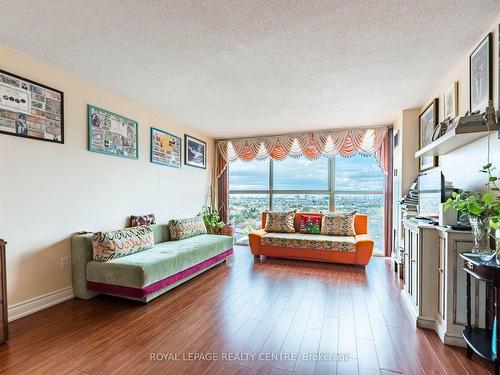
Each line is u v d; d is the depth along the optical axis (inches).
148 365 68.9
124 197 140.8
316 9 70.8
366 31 80.2
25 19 76.1
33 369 67.1
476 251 72.7
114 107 134.1
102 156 128.0
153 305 106.0
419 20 74.8
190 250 133.5
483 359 71.8
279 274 147.3
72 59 99.4
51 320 92.9
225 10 71.5
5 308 78.8
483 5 68.6
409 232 103.6
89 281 111.0
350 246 160.6
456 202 75.2
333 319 94.8
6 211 91.7
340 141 195.0
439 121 118.6
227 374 65.7
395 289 124.3
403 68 103.3
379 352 75.3
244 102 143.1
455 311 79.0
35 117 100.0
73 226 114.2
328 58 96.3
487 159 78.4
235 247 221.1
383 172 188.9
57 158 107.7
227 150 230.1
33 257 99.4
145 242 131.0
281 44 87.8
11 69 92.9
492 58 76.5
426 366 69.2
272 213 199.9
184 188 193.2
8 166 92.3
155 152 163.5
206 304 107.2
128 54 95.5
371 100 137.6
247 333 85.2
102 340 80.4
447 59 96.2
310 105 146.5
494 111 71.9
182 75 111.8
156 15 73.9
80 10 72.1
